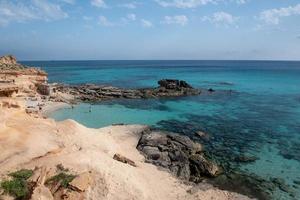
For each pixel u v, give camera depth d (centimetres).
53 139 2567
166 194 2388
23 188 1859
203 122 4731
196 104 6234
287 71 17862
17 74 5953
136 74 15175
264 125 4578
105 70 18700
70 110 5281
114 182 2131
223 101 6656
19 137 2381
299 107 6016
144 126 4216
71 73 15562
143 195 2147
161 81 8406
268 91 8450
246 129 4353
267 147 3588
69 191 1914
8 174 1958
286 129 4359
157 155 3084
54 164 2131
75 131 2927
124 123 4562
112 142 3197
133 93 7169
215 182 2717
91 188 2019
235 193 2498
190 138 3897
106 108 5631
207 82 11075
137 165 2773
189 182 2667
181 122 4700
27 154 2208
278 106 6119
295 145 3659
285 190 2569
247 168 2994
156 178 2627
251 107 5991
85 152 2431
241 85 10038
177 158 3050
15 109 2858
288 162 3141
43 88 6166
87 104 5944
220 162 3139
